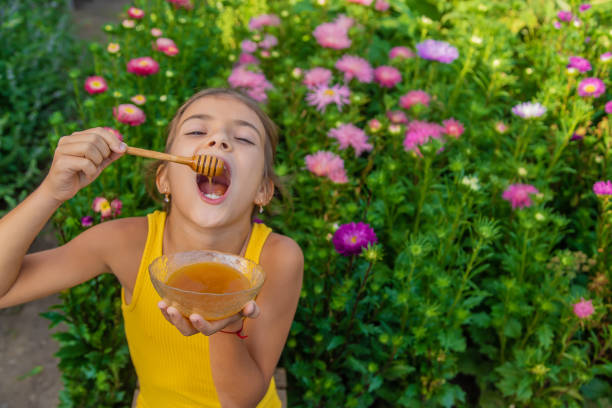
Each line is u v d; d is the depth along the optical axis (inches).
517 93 139.6
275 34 153.7
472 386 106.0
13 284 49.8
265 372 57.0
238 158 52.6
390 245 104.0
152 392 61.7
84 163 44.3
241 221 55.9
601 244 104.7
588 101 114.7
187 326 40.4
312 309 90.6
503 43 143.9
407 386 94.9
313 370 90.1
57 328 125.3
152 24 152.3
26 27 211.8
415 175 111.3
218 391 51.3
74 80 107.6
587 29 140.5
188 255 45.4
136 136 106.8
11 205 150.6
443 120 123.1
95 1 312.0
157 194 93.7
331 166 94.4
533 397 95.0
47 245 142.8
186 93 128.2
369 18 158.4
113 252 55.1
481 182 108.7
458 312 88.4
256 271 44.3
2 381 112.5
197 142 53.4
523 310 92.6
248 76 121.5
